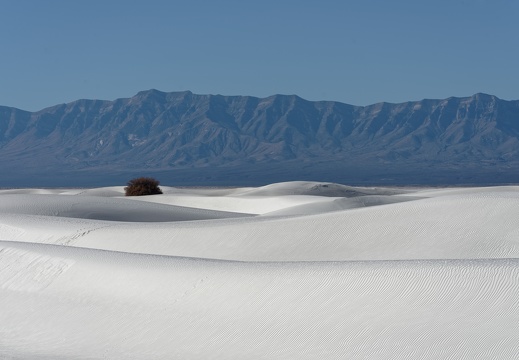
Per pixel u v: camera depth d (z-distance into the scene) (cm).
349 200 6500
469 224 3506
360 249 3559
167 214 6494
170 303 2567
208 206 8744
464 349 1827
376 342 1970
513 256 3178
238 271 2648
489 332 1853
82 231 4675
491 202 3662
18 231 4931
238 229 4116
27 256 3403
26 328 2734
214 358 2161
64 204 6612
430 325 1956
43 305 2878
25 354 2412
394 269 2286
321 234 3791
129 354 2317
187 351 2248
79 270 3069
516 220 3447
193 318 2425
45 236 4703
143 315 2556
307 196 8481
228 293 2489
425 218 3666
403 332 1967
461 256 3250
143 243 4247
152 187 10306
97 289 2862
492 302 1959
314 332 2112
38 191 12675
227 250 3903
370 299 2164
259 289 2444
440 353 1845
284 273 2508
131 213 6406
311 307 2233
